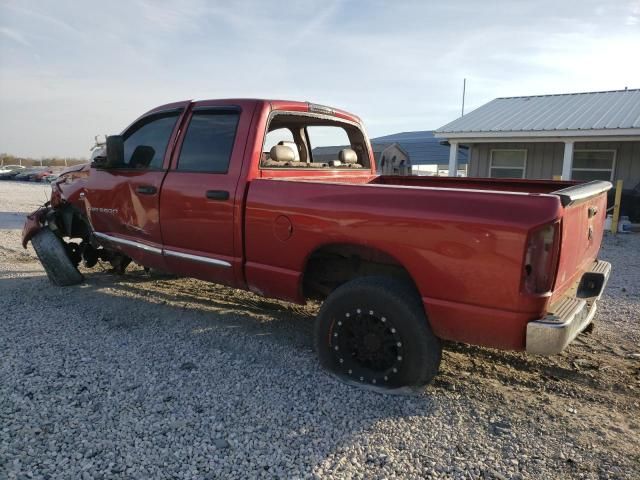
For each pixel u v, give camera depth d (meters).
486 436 2.93
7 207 16.86
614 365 3.98
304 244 3.59
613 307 5.59
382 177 5.82
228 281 4.18
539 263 2.82
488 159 17.27
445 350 4.20
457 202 3.00
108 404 3.16
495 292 2.90
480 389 3.53
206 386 3.44
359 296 3.35
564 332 2.83
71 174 5.75
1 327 4.47
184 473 2.52
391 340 3.35
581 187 3.35
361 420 3.06
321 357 3.62
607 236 11.69
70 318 4.77
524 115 16.67
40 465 2.54
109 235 5.20
